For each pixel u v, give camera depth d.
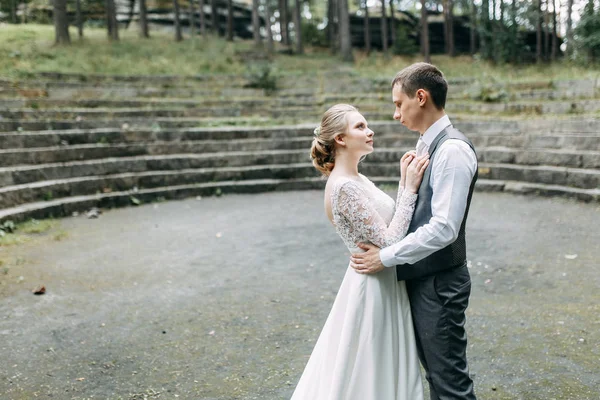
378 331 2.27
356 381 2.27
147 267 5.93
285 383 3.35
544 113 12.21
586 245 6.23
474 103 13.59
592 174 8.92
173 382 3.40
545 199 9.20
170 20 31.02
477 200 9.41
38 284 5.38
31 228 7.66
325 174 2.50
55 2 20.73
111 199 9.53
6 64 15.66
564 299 4.61
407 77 2.23
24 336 4.14
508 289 4.92
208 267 5.91
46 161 9.53
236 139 12.10
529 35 26.42
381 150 11.62
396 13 32.81
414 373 2.35
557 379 3.27
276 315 4.50
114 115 12.49
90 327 4.30
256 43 25.41
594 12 18.06
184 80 16.52
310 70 20.09
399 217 2.26
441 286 2.23
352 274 2.36
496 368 3.45
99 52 19.80
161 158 10.77
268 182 11.16
